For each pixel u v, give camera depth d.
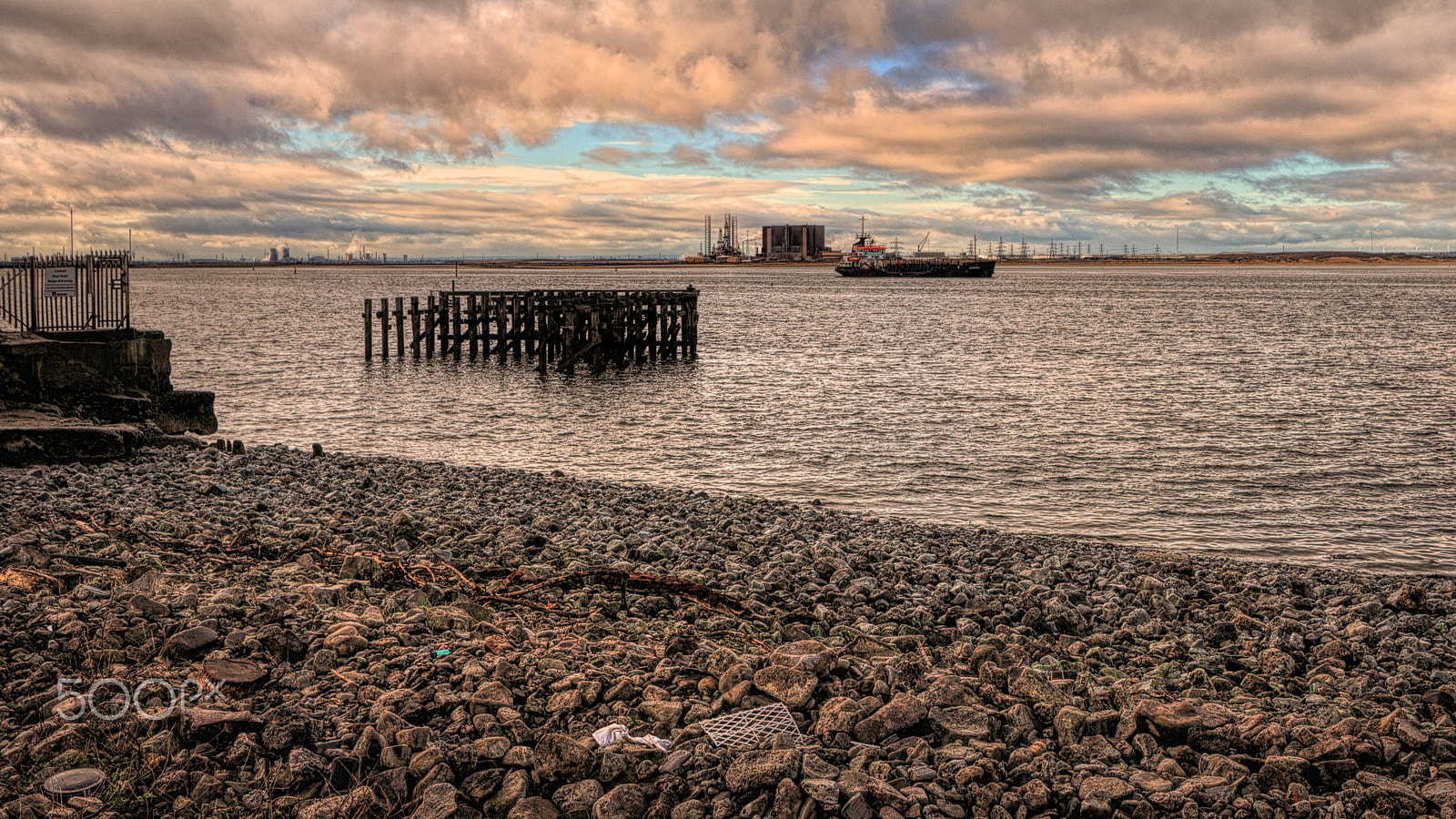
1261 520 19.95
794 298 130.62
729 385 40.94
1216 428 30.62
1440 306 107.69
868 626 9.51
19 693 6.20
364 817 5.17
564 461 25.34
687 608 9.73
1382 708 7.50
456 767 5.57
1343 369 47.16
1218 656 9.17
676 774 5.61
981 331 71.12
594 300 46.12
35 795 5.12
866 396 37.72
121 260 21.48
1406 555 17.59
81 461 17.17
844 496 21.80
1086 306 108.69
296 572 9.60
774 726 6.25
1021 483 23.09
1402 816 5.52
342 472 17.83
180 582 8.69
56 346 19.97
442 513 14.16
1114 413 33.53
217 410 33.22
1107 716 6.51
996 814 5.39
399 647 7.25
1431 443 28.19
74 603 7.71
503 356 48.72
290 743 5.64
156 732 5.72
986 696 6.93
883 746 6.08
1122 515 20.28
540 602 9.62
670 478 23.50
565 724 6.20
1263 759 6.07
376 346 57.38
